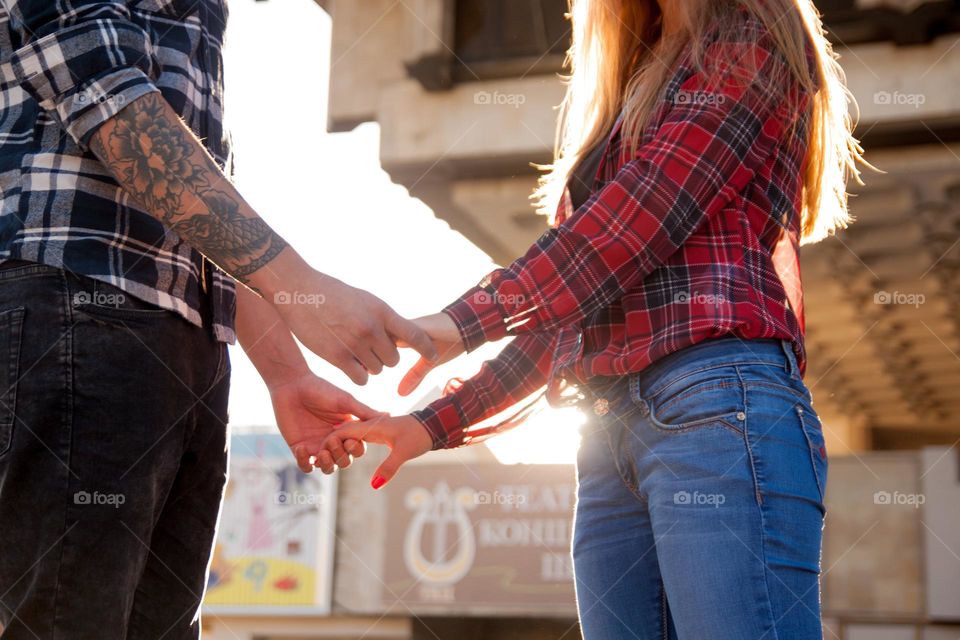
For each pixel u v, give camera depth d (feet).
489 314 4.47
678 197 4.29
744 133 4.38
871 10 16.81
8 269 3.90
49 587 3.81
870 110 17.34
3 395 3.80
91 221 3.97
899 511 32.14
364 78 20.21
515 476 43.98
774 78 4.45
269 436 50.75
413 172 20.22
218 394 4.62
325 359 4.41
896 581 31.83
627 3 5.07
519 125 19.63
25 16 3.99
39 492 3.79
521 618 43.57
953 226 21.48
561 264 4.37
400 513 45.62
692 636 4.03
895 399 36.29
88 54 3.91
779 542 4.00
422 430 5.49
